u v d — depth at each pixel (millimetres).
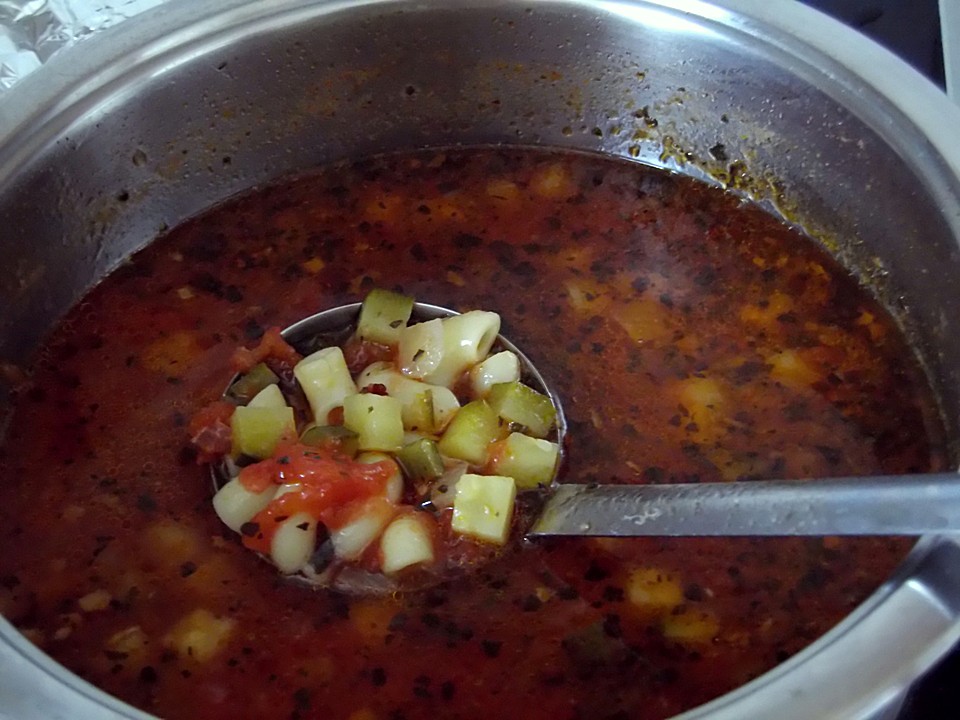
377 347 262
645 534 196
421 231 302
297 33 285
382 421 223
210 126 293
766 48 273
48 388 260
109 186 278
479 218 306
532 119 325
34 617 214
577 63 306
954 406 236
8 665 149
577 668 204
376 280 286
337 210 309
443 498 222
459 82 314
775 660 203
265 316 277
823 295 279
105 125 267
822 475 237
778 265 289
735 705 143
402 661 205
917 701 212
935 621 151
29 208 256
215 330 273
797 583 215
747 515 180
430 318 273
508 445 228
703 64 288
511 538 221
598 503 211
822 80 265
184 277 287
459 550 219
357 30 292
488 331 254
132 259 292
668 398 255
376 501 213
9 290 256
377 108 316
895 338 264
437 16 293
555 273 288
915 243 251
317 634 209
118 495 235
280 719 198
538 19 294
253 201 311
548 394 254
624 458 242
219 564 221
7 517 232
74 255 276
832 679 145
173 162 292
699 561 219
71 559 224
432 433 236
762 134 292
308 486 210
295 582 217
